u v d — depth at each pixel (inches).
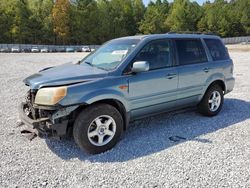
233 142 176.6
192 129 202.1
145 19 3203.7
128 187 125.2
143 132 196.5
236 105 273.3
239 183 127.6
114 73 167.5
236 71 549.6
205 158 153.1
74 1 2790.4
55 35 2652.6
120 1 3235.7
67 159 154.0
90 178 133.2
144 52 181.9
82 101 152.3
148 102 183.8
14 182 129.3
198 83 215.3
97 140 163.0
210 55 229.0
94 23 2797.7
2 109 256.2
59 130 151.0
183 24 3294.8
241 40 3336.6
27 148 167.9
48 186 126.2
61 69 182.1
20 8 2475.4
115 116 165.9
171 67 196.2
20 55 1318.9
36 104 153.5
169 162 148.8
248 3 3671.3
